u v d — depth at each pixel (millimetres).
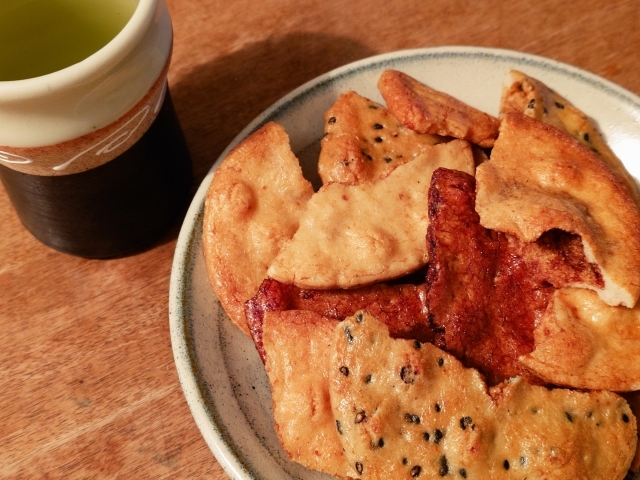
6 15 167
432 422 143
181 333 163
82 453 169
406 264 169
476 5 260
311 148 208
